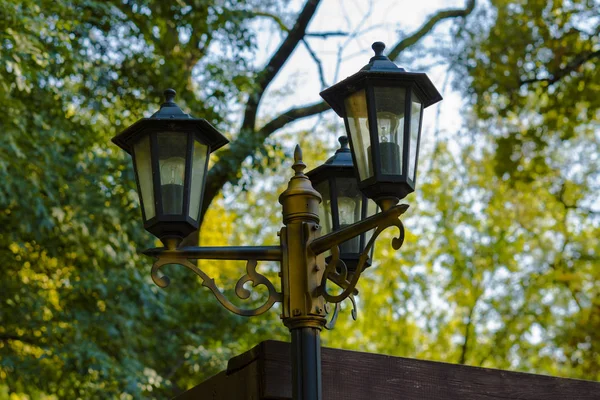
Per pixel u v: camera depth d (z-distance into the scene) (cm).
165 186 432
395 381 418
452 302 2189
